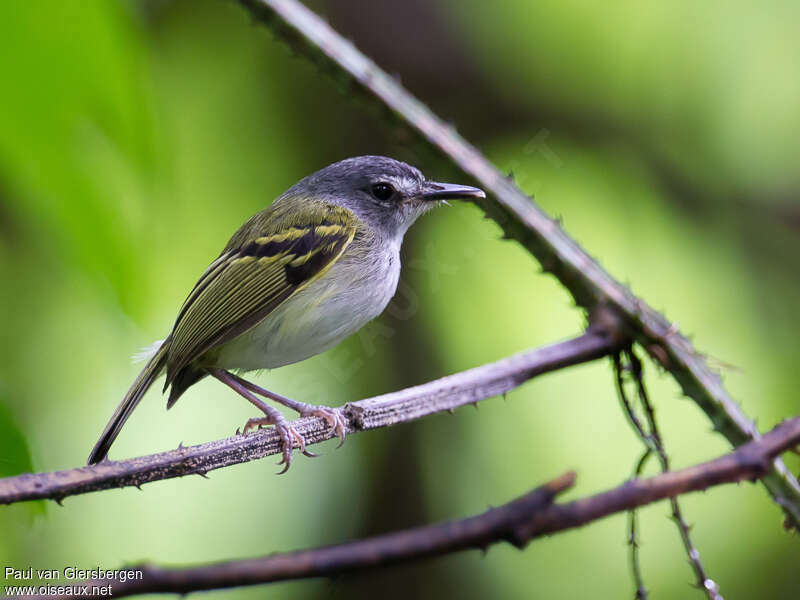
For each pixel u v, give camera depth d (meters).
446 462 11.38
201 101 11.55
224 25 11.48
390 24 12.14
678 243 12.24
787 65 11.71
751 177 12.23
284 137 12.02
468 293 11.80
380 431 11.38
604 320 5.91
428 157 6.05
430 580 10.81
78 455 9.98
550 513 2.49
